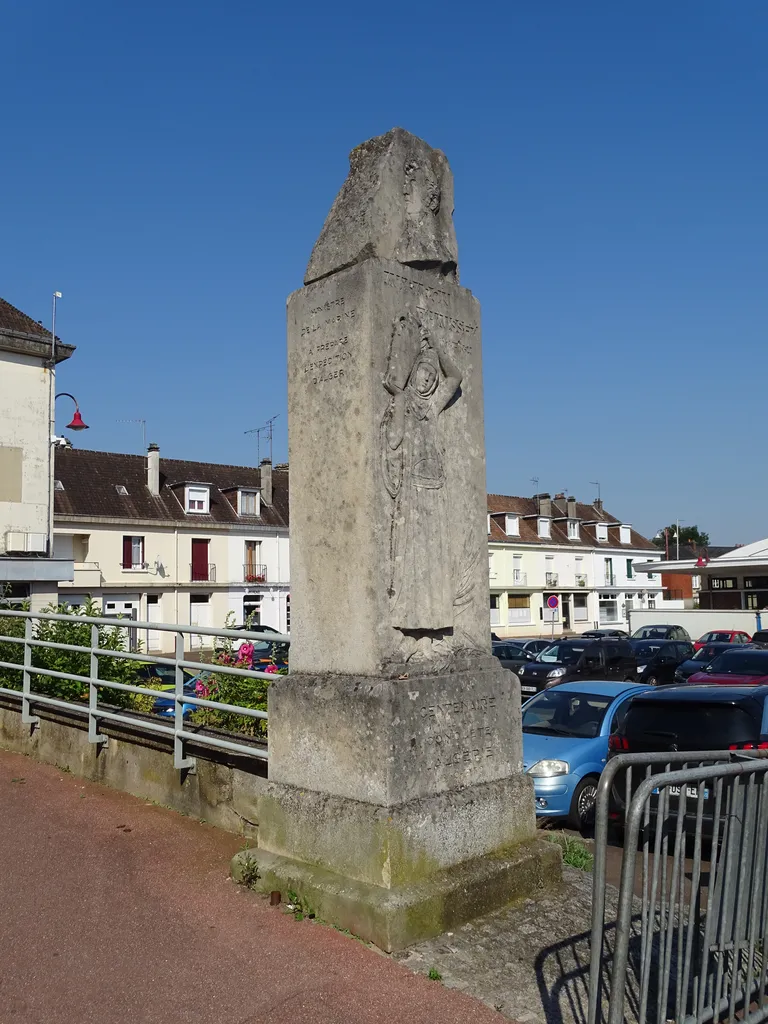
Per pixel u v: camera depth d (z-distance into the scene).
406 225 5.53
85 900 5.17
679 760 3.76
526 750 10.24
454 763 5.18
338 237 5.46
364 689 4.93
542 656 24.81
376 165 5.50
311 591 5.39
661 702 9.34
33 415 26.20
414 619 5.15
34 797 7.37
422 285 5.54
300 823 5.15
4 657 9.59
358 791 4.90
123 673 9.34
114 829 6.48
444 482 5.52
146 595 43.34
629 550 67.31
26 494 25.86
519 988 4.14
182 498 45.69
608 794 3.49
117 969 4.32
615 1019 3.30
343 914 4.70
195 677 8.09
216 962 4.38
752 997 4.20
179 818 6.72
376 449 5.10
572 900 5.25
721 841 4.14
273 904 5.04
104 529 42.06
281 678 5.51
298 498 5.51
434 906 4.66
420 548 5.26
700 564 48.53
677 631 35.28
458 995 4.07
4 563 24.56
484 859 5.15
